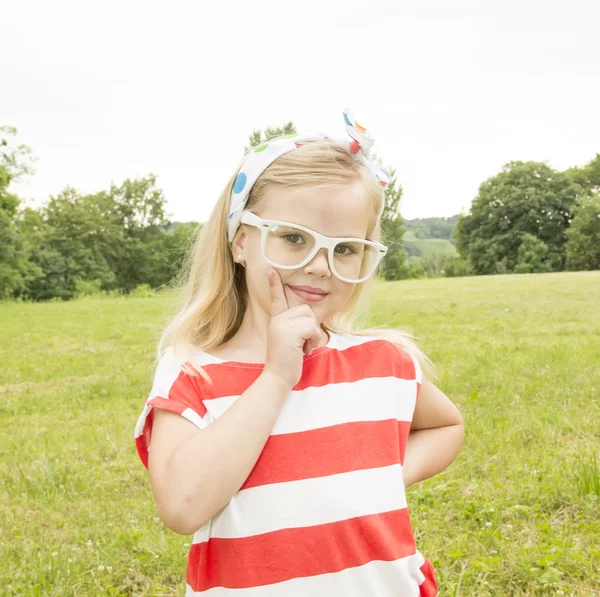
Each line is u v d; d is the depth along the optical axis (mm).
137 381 8922
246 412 1363
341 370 1602
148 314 21078
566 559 3387
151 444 1479
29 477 5109
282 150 1565
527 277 34594
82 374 9781
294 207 1496
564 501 4094
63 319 20172
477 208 73062
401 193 39781
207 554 1464
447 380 7523
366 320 1942
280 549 1406
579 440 5270
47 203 65312
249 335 1650
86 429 6516
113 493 4770
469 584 3271
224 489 1322
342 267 1523
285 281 1522
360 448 1513
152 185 68938
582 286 24062
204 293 1713
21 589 3400
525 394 6816
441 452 1758
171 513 1312
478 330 12281
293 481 1441
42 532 4152
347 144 1615
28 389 8773
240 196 1599
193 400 1494
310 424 1497
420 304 19016
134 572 3568
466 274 73375
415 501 4215
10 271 46000
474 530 3826
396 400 1639
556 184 70812
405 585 1454
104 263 64875
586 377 7410
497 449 5102
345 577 1420
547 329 12016
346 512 1437
